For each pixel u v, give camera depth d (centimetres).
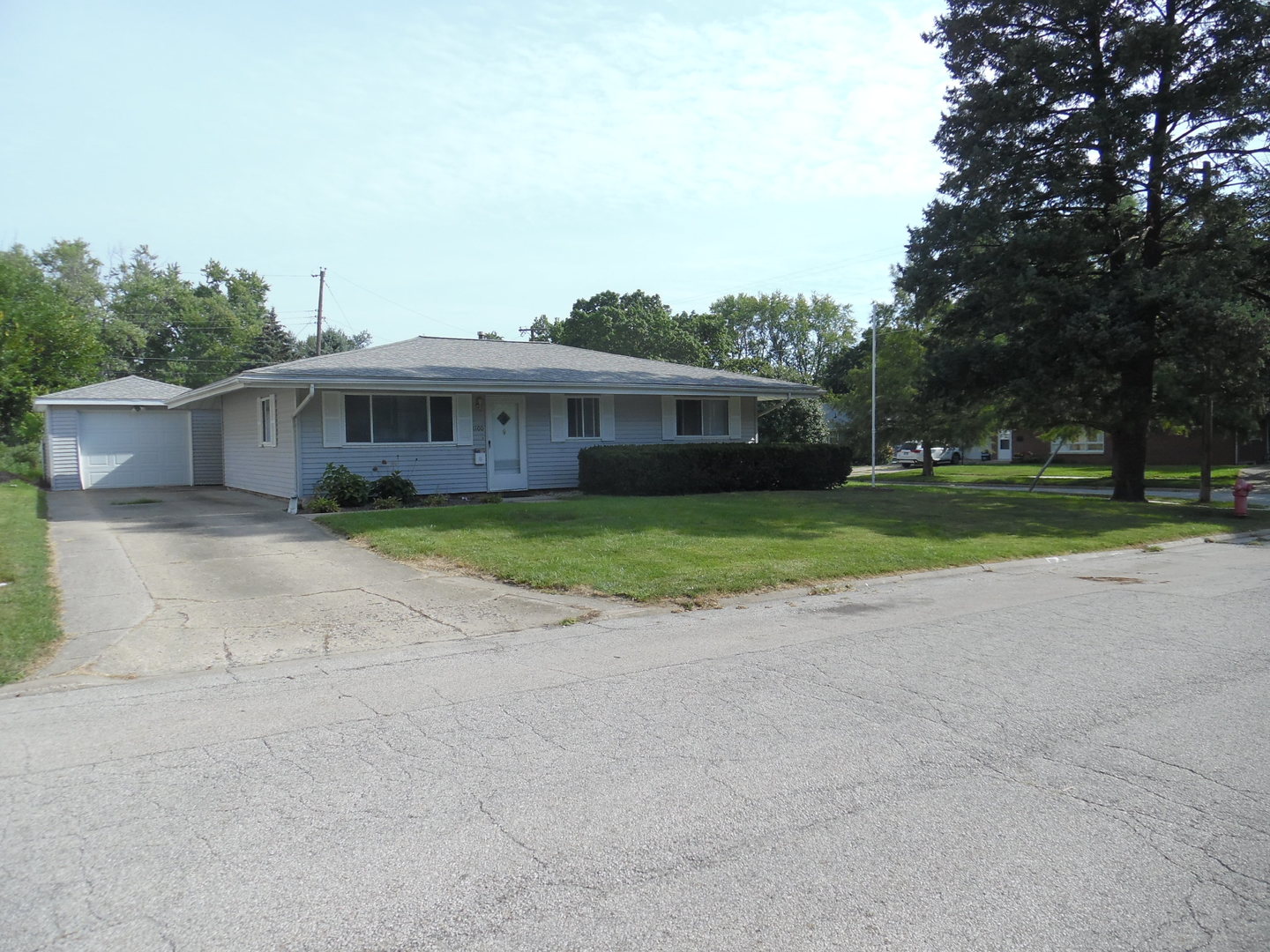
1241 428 2819
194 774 437
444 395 1847
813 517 1527
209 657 677
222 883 331
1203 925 304
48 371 3008
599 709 542
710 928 301
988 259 2083
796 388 2258
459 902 319
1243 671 634
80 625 765
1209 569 1197
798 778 433
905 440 3691
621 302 5734
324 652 694
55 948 289
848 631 771
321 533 1290
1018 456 5191
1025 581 1079
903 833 374
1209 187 1895
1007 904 317
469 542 1170
